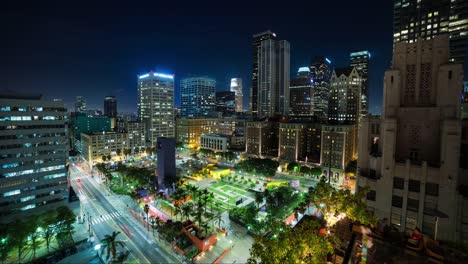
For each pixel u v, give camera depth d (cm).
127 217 9906
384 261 2384
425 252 2492
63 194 9800
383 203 4472
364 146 5150
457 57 13800
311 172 15012
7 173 8562
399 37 15750
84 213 10269
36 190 9162
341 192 3744
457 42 13800
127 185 13650
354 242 2814
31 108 9031
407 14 15400
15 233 6819
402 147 4556
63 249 7581
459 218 3778
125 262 6906
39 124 9200
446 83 4091
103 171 14512
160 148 13075
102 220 9625
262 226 7950
